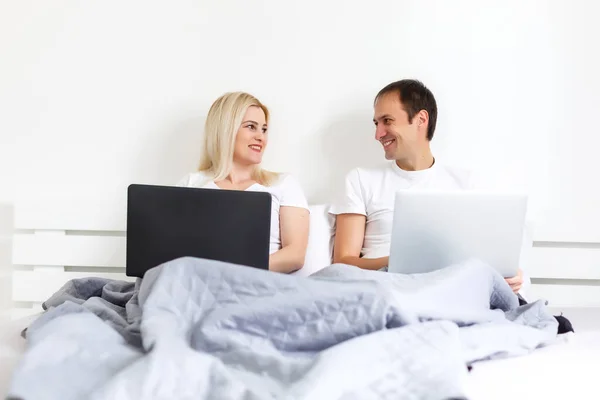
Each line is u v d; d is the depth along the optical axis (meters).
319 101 2.10
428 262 1.36
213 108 1.92
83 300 1.40
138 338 1.03
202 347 0.97
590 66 2.05
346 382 0.81
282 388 0.82
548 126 2.06
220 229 1.30
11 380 0.77
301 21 2.08
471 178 1.87
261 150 1.91
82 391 0.80
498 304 1.36
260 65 2.09
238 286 1.06
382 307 1.00
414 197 1.34
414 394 0.80
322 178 2.11
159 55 2.09
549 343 1.19
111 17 2.08
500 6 2.05
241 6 2.08
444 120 2.08
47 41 2.08
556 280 2.04
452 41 2.07
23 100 2.09
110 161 2.10
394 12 2.07
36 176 2.10
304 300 1.01
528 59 2.06
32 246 2.01
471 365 1.01
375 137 1.96
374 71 2.08
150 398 0.77
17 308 2.05
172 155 2.10
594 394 0.89
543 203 2.07
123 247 2.01
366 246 1.89
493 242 1.35
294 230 1.85
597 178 2.06
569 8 2.04
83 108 2.09
